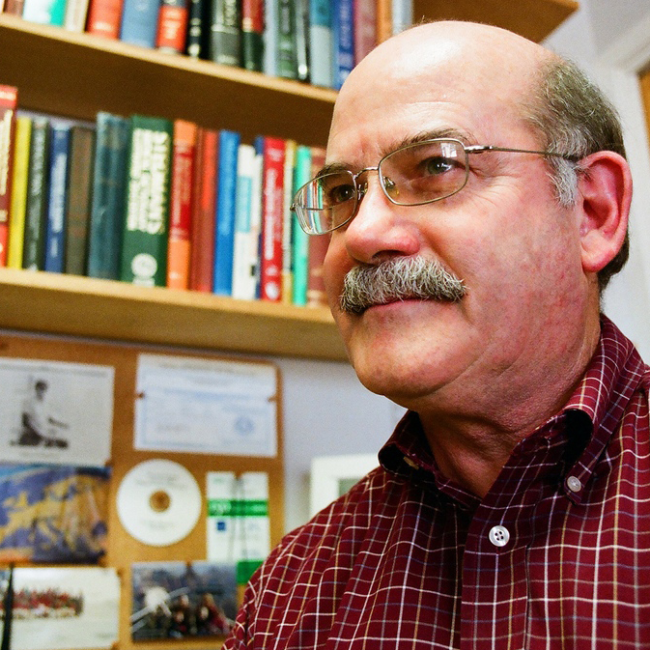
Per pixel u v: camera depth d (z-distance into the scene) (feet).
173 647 4.09
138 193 4.02
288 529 4.61
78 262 3.88
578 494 2.23
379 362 2.33
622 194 2.53
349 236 2.39
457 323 2.29
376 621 2.41
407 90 2.50
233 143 4.30
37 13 3.98
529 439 2.26
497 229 2.30
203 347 4.69
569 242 2.43
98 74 4.23
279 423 4.76
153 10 4.24
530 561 2.21
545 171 2.42
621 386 2.47
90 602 4.00
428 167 2.39
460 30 2.62
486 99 2.45
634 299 5.66
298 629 2.61
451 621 2.32
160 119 4.16
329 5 4.62
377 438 5.04
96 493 4.19
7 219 3.75
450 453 2.60
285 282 4.24
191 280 4.07
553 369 2.41
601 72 6.24
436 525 2.60
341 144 2.62
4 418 4.12
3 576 3.88
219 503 4.44
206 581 4.26
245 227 4.24
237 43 4.38
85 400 4.32
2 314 4.04
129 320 4.18
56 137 3.98
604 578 2.06
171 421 4.48
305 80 4.46
